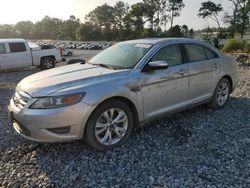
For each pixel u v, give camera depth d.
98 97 3.63
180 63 4.71
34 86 3.74
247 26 61.84
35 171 3.47
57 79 3.87
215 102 5.52
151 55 4.34
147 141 4.19
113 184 3.16
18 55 13.59
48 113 3.46
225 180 3.17
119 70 4.10
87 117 3.60
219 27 67.50
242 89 7.41
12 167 3.57
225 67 5.60
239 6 60.97
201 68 5.01
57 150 3.96
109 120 3.87
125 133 4.04
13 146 4.16
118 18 102.06
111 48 5.20
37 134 3.57
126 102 4.04
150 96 4.23
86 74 4.02
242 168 3.41
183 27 78.12
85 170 3.46
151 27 81.50
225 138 4.28
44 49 14.71
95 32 87.38
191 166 3.48
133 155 3.78
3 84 9.62
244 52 20.33
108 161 3.65
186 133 4.47
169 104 4.57
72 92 3.52
